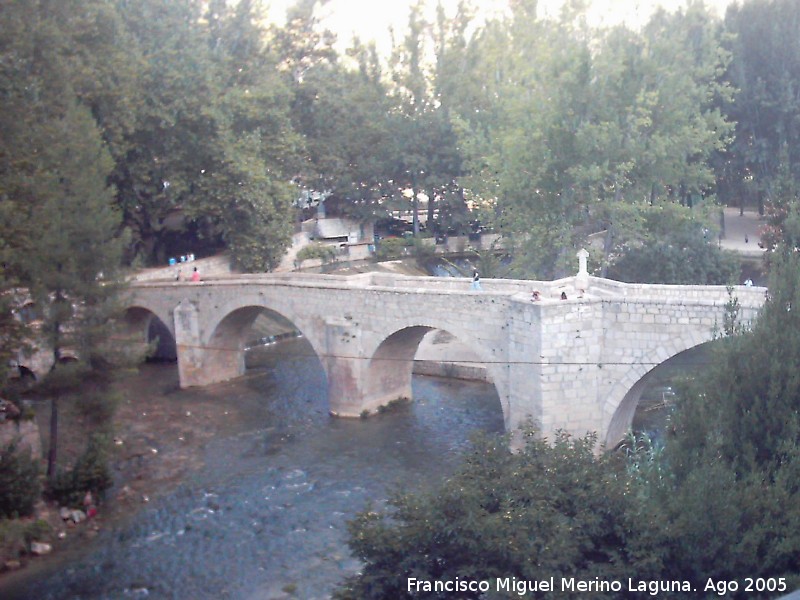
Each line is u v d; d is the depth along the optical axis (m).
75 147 34.19
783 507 15.90
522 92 62.56
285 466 35.84
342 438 39.16
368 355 41.19
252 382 49.38
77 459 33.16
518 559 15.92
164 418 42.81
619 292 37.75
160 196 58.88
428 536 16.97
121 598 25.58
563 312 32.81
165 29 58.75
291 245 67.44
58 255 31.61
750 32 63.34
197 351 48.47
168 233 68.12
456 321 37.09
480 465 19.30
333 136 75.81
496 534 16.23
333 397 42.66
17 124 32.53
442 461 35.56
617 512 17.20
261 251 63.66
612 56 53.00
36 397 32.22
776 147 62.78
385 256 74.81
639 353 32.31
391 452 37.00
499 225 57.09
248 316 48.84
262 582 26.34
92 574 27.11
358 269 71.19
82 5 48.75
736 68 63.41
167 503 32.47
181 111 57.00
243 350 51.00
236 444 38.88
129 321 53.41
